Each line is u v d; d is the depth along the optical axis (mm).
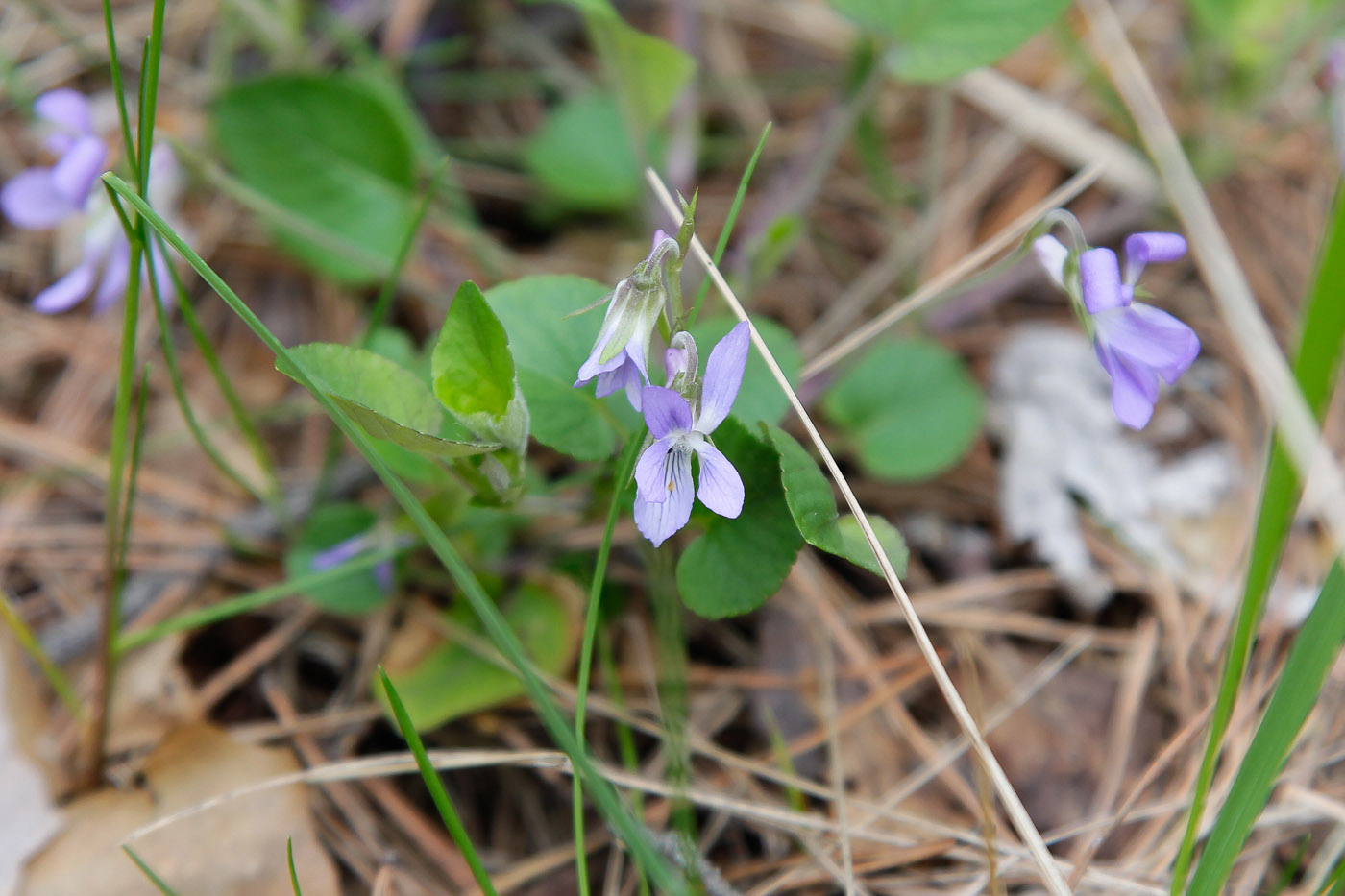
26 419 394
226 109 388
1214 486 391
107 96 418
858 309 406
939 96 413
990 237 420
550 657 363
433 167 411
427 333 407
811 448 390
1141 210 417
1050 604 383
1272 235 418
